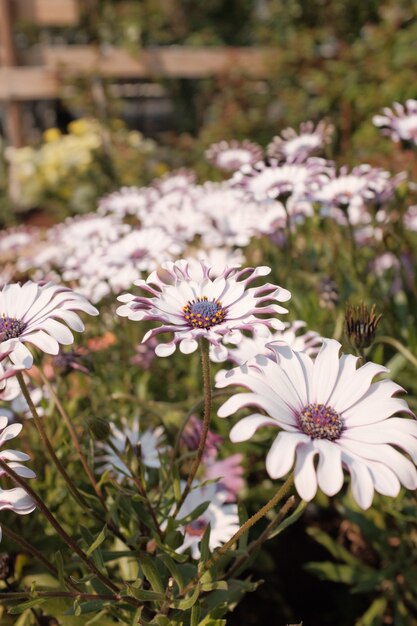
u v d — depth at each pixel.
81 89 1.33
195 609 0.25
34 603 0.24
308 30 1.37
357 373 0.23
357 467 0.19
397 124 0.46
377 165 0.67
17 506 0.23
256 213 0.49
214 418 0.40
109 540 0.34
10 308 0.25
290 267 0.43
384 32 1.18
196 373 0.45
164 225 0.46
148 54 1.37
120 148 1.30
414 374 0.43
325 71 1.20
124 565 0.32
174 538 0.28
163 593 0.25
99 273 0.40
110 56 1.35
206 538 0.25
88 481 0.36
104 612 0.28
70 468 0.37
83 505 0.27
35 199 1.26
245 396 0.21
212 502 0.33
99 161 1.28
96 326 0.48
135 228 0.48
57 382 0.39
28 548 0.25
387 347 0.44
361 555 0.42
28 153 1.26
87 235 0.50
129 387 0.42
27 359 0.22
